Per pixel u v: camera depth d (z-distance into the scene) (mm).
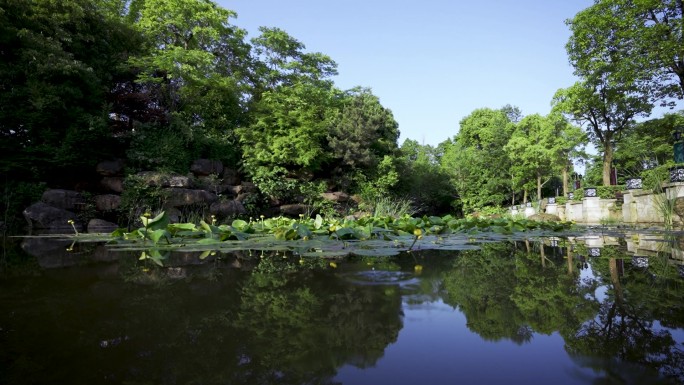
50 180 9656
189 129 12062
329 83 20859
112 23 12398
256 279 1531
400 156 20891
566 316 934
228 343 762
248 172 14219
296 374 583
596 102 16734
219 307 1067
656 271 1698
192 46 16141
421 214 23609
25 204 8828
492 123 34094
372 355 676
